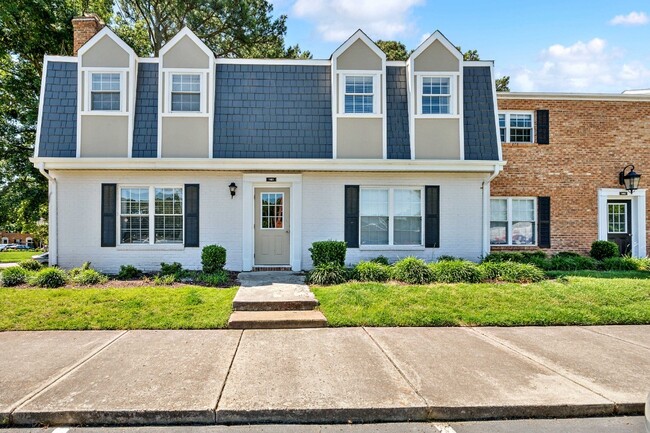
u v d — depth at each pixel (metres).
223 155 11.60
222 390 4.35
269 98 12.09
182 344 5.85
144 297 7.93
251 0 21.31
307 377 4.71
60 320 6.77
